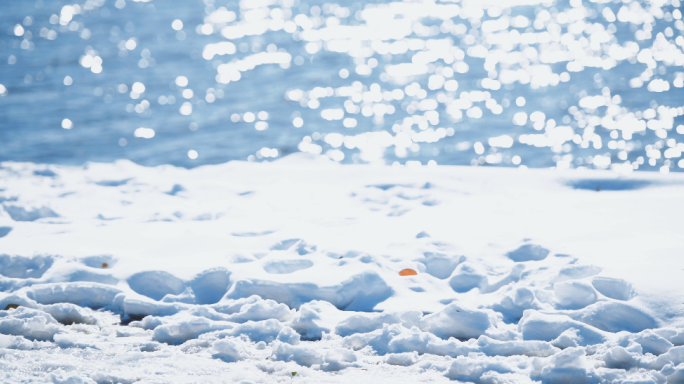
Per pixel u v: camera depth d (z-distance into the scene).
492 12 68.44
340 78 38.22
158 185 10.06
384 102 32.22
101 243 7.16
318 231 7.52
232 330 5.19
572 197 8.73
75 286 5.95
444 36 54.59
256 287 5.91
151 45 48.75
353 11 73.69
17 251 6.77
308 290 5.87
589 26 54.50
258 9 74.69
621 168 21.12
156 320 5.46
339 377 4.45
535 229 7.23
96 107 29.72
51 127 25.80
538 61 41.31
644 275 5.48
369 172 10.62
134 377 4.40
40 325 5.24
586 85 33.75
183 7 73.94
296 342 5.05
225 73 38.97
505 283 6.00
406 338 4.93
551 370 4.35
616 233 6.88
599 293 5.39
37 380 4.30
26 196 9.24
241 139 25.31
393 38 53.97
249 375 4.43
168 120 27.83
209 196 9.60
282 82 36.72
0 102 29.89
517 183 9.65
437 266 6.55
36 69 38.53
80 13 66.50
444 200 8.91
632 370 4.44
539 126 26.75
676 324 4.95
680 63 37.56
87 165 11.90
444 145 24.67
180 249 6.88
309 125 27.73
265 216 8.37
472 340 5.01
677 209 7.61
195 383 4.30
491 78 37.44
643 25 52.91
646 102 29.39
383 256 6.59
